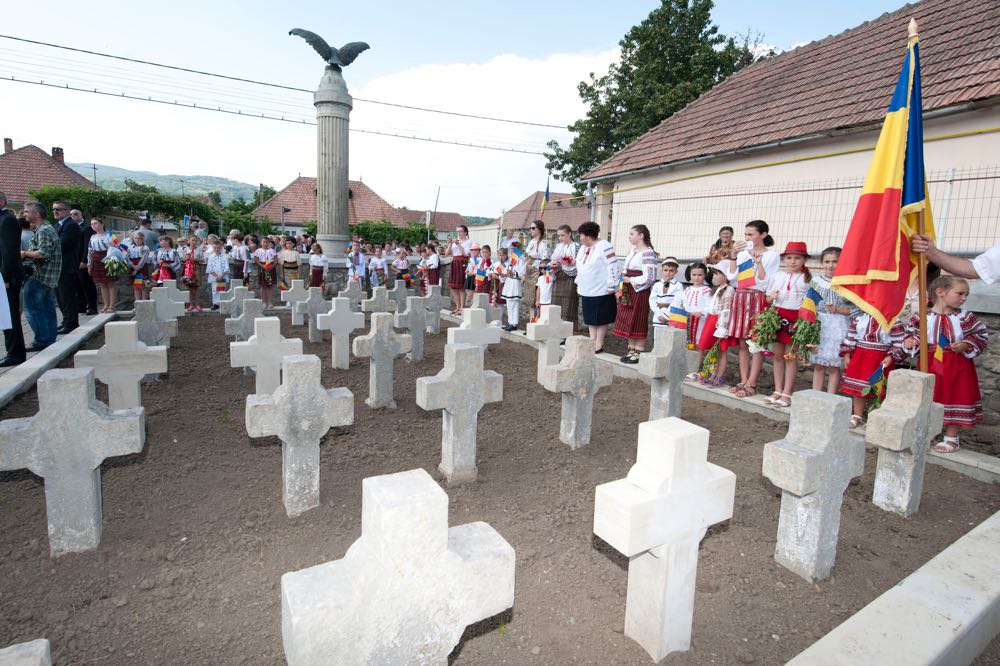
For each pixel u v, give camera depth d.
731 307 5.73
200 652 2.29
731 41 23.27
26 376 5.66
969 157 6.96
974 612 2.40
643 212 12.22
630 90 23.67
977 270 3.53
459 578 1.75
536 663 2.30
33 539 3.03
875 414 3.53
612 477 4.09
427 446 4.60
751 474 4.12
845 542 3.27
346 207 16.88
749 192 9.59
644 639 2.36
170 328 7.31
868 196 3.92
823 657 2.13
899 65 8.69
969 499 3.83
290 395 3.23
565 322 6.55
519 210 41.22
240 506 3.48
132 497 3.55
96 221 10.60
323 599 1.55
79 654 2.26
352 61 16.30
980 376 5.73
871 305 3.86
